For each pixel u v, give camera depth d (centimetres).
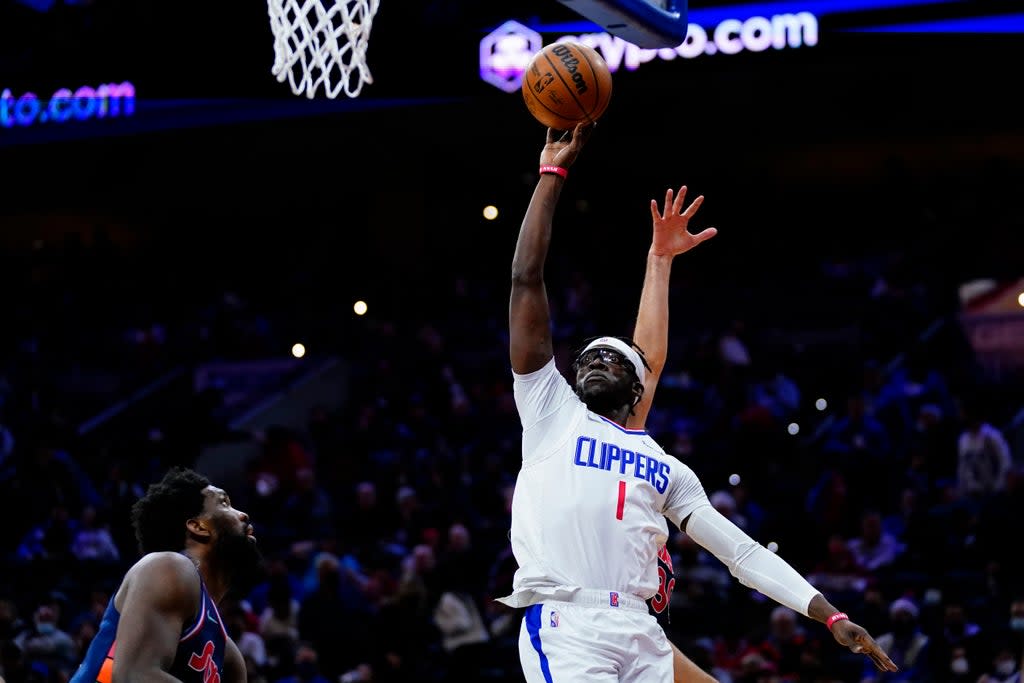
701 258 2617
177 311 2688
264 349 2558
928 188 2570
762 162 2720
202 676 421
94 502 1923
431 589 1485
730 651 1389
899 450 1836
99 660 418
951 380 2086
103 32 2166
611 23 598
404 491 1825
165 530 448
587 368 458
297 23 775
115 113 2158
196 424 2169
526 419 441
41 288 2703
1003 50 1716
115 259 2773
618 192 2747
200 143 2519
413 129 2444
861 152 2669
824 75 2133
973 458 1678
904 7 1730
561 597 418
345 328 2567
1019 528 1486
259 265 2869
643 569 427
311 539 1812
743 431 1884
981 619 1388
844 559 1545
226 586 461
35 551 1756
